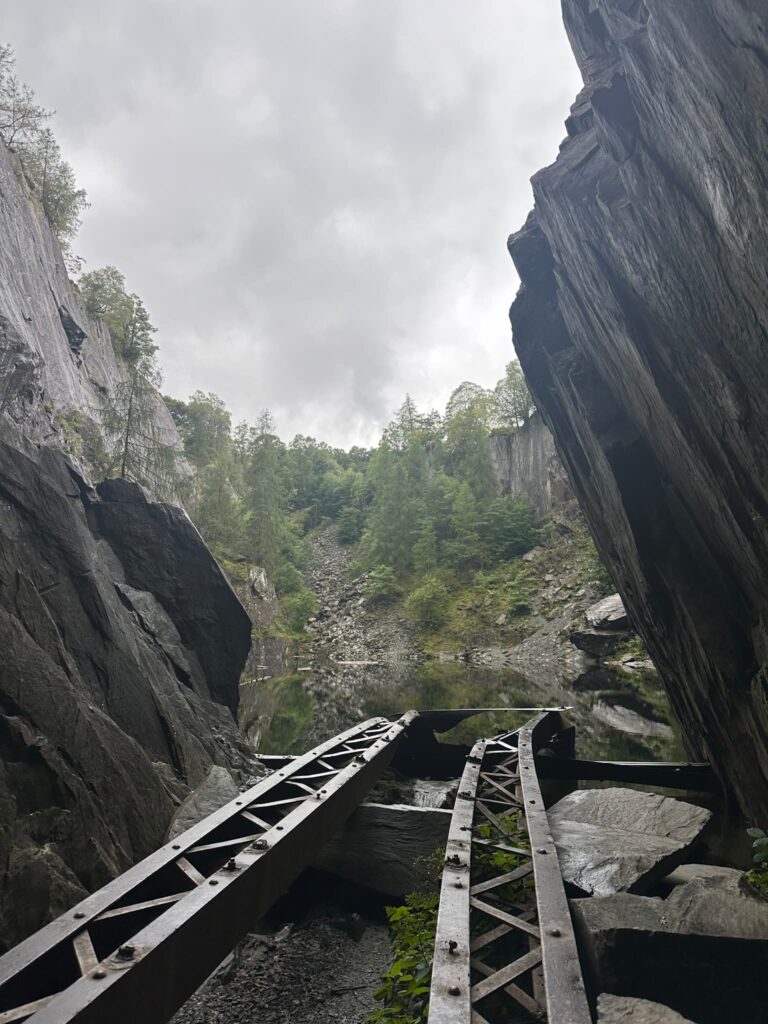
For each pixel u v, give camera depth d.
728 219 4.14
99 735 6.50
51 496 8.35
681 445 7.14
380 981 5.26
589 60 9.35
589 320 9.53
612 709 23.69
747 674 7.27
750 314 4.28
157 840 6.49
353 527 113.81
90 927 3.76
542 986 3.28
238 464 84.81
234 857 4.73
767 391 4.42
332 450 179.62
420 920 5.03
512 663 52.28
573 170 7.94
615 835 5.88
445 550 81.75
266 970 5.43
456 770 11.90
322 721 21.69
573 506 76.56
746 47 3.28
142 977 3.26
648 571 9.16
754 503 5.43
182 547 12.12
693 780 10.55
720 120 3.84
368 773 8.23
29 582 7.06
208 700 10.95
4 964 3.21
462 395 109.88
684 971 3.34
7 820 4.94
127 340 58.06
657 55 4.50
